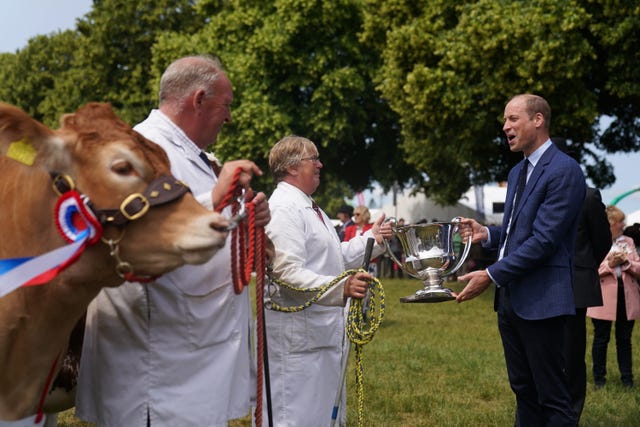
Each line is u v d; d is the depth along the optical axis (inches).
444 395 261.1
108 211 96.3
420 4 703.1
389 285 792.9
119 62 1196.5
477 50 621.6
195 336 116.4
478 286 162.9
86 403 118.9
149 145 100.7
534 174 167.8
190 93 121.3
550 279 163.0
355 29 957.8
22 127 95.1
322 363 157.8
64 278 99.0
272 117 935.7
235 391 122.6
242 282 115.4
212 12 1090.1
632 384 277.4
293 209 154.4
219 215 97.8
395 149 1085.8
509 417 231.3
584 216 223.1
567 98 620.7
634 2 591.8
